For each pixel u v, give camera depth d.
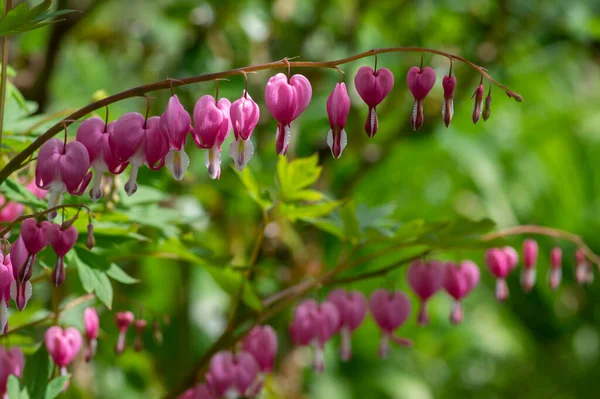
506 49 7.62
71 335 3.67
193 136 2.78
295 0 7.48
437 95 7.49
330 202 4.13
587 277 4.69
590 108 9.17
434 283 4.38
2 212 4.01
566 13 7.52
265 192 4.15
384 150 7.26
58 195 2.78
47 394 3.47
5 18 2.79
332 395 8.17
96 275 3.52
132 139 2.71
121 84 7.85
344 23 7.56
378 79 2.85
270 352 4.13
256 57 7.09
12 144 3.72
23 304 2.74
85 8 7.49
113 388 6.42
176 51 7.30
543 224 8.90
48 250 3.46
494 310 9.59
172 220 4.16
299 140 7.01
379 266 7.57
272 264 6.84
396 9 7.66
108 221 3.78
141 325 4.18
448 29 7.75
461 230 4.16
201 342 7.35
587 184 8.84
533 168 8.59
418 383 8.89
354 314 4.31
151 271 7.20
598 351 10.62
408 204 8.25
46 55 6.21
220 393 3.98
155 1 7.56
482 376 9.98
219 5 6.89
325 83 7.18
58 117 4.16
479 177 7.53
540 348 10.37
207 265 4.19
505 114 8.35
